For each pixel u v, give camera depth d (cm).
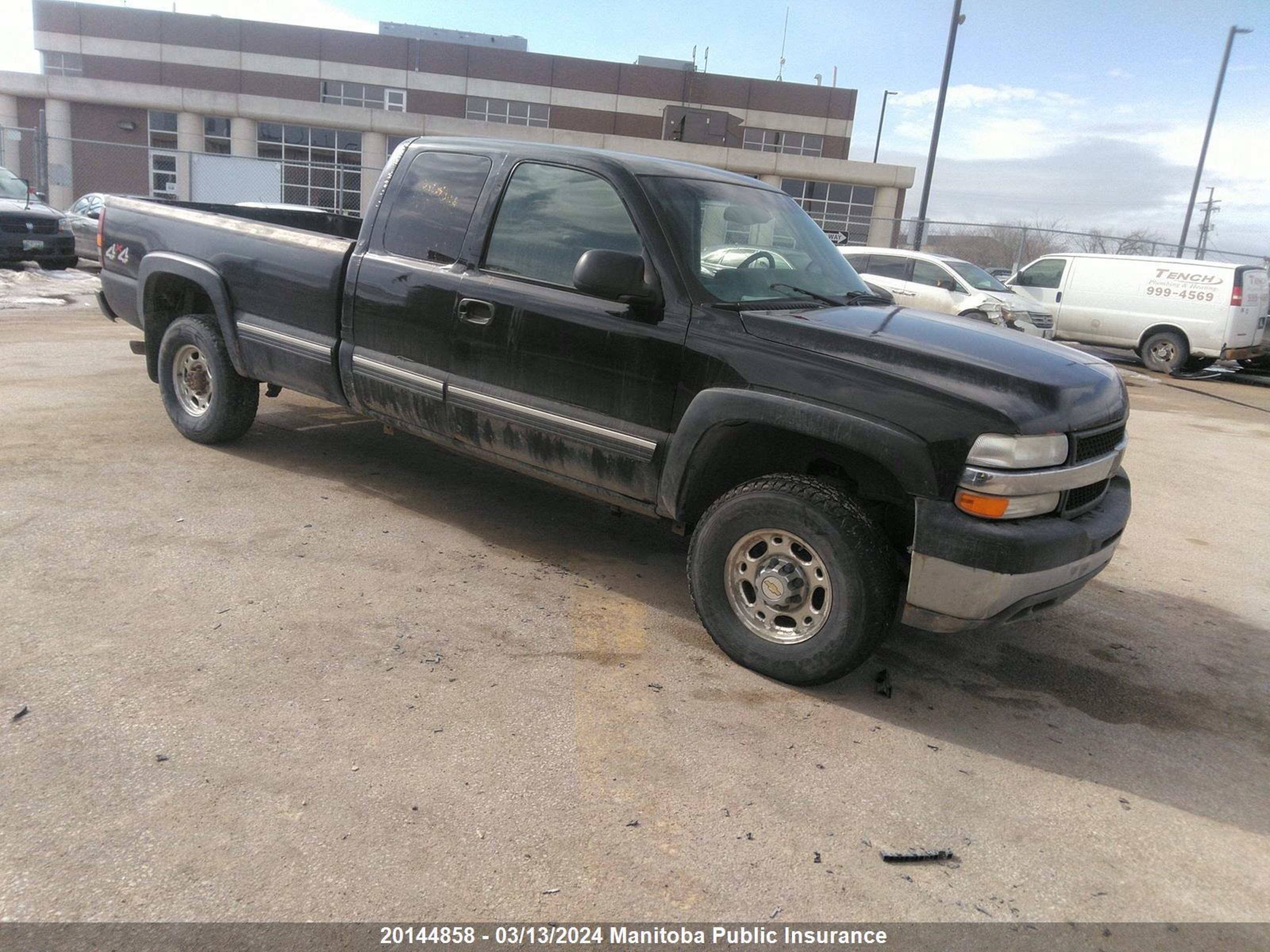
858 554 314
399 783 263
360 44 4338
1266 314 1531
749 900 231
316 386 486
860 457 338
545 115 4512
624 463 373
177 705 291
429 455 598
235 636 339
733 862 245
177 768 260
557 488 552
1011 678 374
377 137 3625
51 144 3612
